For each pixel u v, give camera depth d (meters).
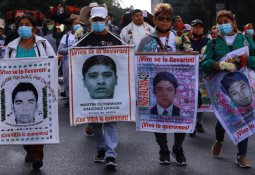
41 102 6.29
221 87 6.70
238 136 6.62
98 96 6.49
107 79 6.48
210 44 6.72
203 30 9.40
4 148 7.78
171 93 6.54
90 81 6.48
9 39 7.66
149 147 7.75
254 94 6.63
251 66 6.62
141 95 6.59
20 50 6.45
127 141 8.20
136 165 6.70
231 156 7.26
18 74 6.26
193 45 9.28
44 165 6.71
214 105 6.77
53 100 6.29
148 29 10.37
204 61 6.70
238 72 6.65
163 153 6.77
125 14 12.18
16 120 6.29
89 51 6.46
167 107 6.57
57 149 7.61
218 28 6.63
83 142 8.10
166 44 6.70
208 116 11.02
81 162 6.85
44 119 6.30
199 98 6.90
